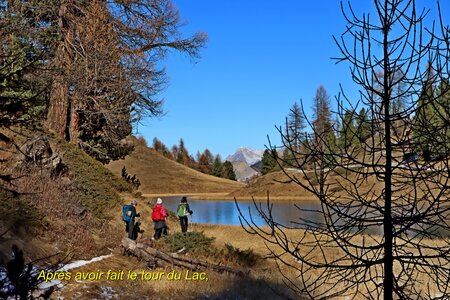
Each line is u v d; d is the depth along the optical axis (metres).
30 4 18.27
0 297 6.39
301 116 4.11
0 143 14.02
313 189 4.14
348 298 10.41
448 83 3.71
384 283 4.15
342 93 4.11
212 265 13.05
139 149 116.88
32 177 14.04
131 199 21.56
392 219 4.10
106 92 22.94
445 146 3.88
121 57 22.75
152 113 24.58
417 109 3.92
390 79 3.98
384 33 4.01
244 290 10.96
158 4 23.22
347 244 4.31
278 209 44.12
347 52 4.14
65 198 14.77
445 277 4.17
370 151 4.12
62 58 20.31
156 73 23.80
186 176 107.69
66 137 23.31
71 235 12.61
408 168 4.05
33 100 4.95
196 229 22.62
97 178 19.72
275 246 18.33
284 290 10.96
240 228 25.03
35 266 9.56
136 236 16.81
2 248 9.38
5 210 11.02
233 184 111.25
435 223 4.09
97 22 21.55
